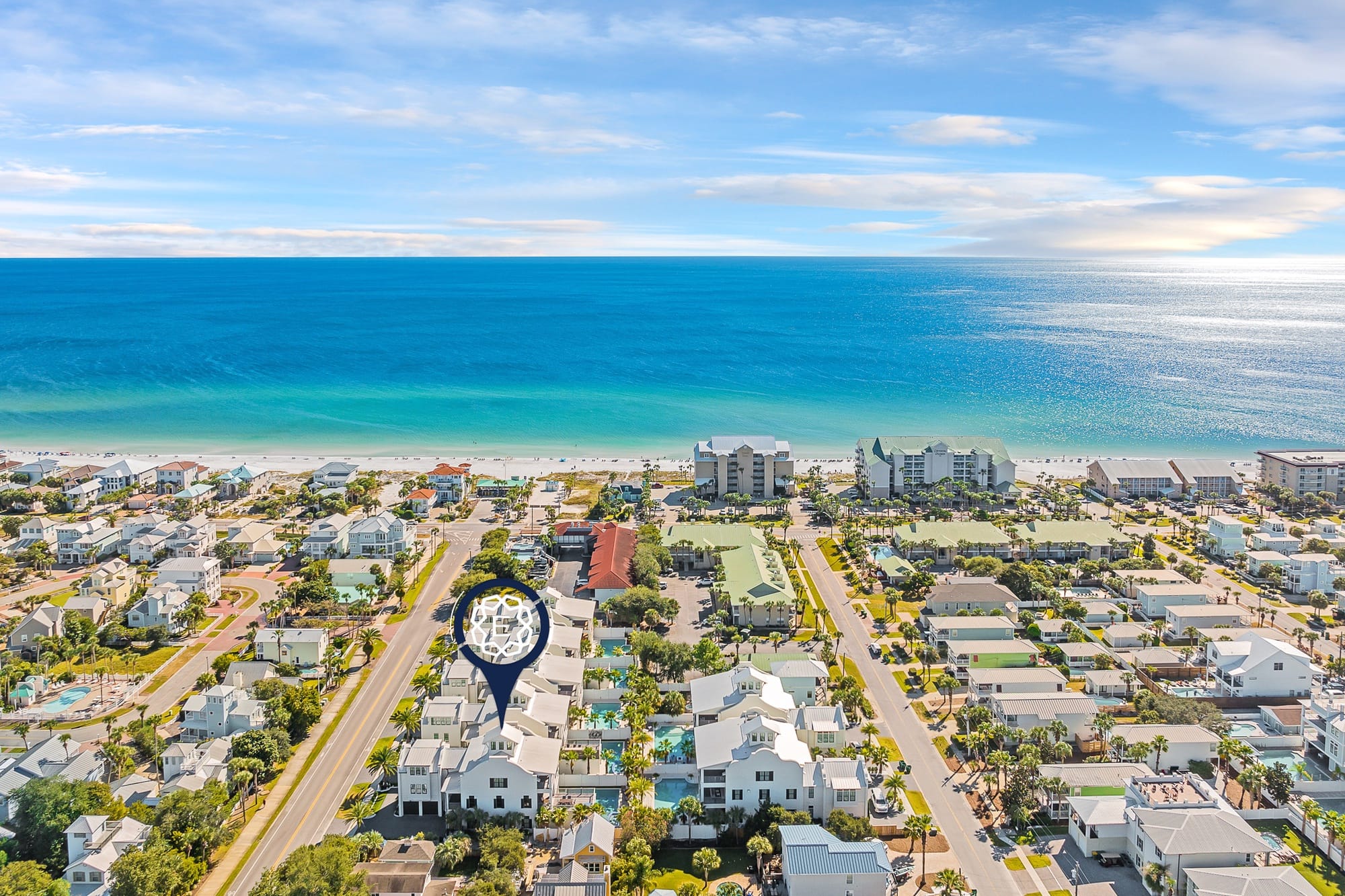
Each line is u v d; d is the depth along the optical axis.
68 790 149.75
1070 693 189.00
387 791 165.12
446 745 163.75
